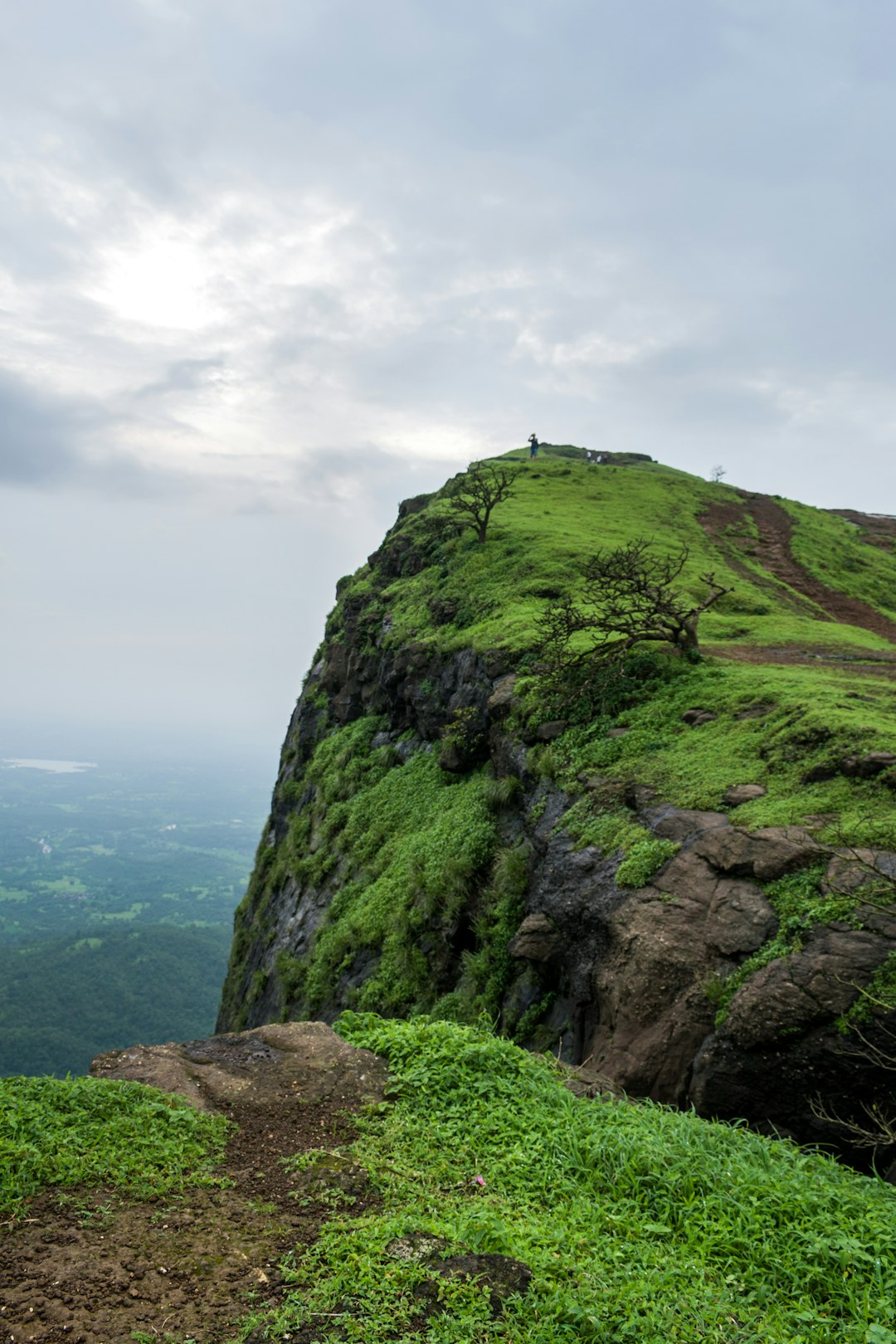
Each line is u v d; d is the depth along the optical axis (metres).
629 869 13.66
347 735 37.91
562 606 24.20
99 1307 4.10
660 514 55.53
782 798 13.52
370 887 25.27
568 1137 6.67
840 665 24.69
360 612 43.78
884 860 10.95
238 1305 4.21
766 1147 7.23
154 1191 5.30
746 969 10.73
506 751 22.02
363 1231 4.88
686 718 18.20
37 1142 5.62
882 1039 9.13
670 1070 10.78
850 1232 5.65
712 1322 4.42
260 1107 6.94
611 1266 4.89
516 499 51.28
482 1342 3.97
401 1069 7.75
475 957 18.08
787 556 52.53
